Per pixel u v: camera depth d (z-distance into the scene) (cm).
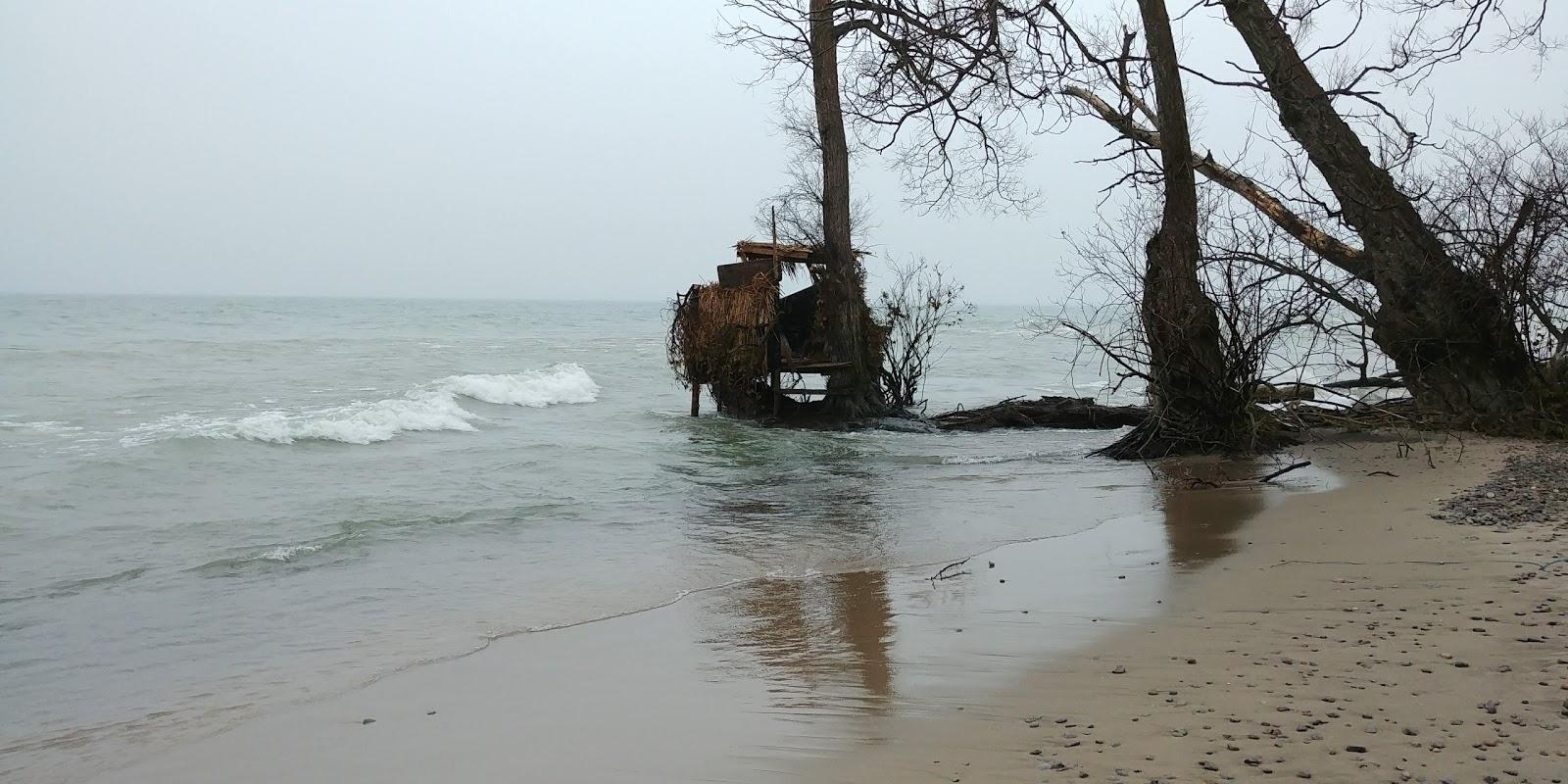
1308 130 1578
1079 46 1623
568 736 483
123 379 2552
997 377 3697
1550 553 707
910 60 1773
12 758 480
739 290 2169
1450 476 1128
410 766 453
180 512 1103
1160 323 1517
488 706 533
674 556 928
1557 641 508
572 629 686
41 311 7400
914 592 760
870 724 474
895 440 1912
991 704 491
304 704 544
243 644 666
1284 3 1583
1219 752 400
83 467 1294
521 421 2075
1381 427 1597
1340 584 675
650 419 2177
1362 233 1586
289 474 1352
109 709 549
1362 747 392
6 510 1081
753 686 548
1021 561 859
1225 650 546
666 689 550
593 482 1374
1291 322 1519
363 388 2502
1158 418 1545
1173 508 1091
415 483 1314
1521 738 390
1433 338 1527
